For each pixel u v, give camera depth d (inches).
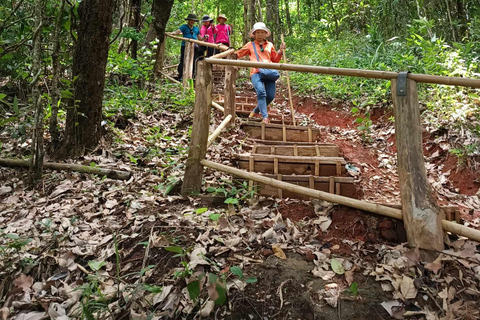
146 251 73.4
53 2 128.7
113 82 199.2
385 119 173.5
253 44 153.3
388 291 63.3
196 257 70.0
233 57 152.9
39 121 106.0
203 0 585.6
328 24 346.6
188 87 204.1
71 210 93.4
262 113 155.6
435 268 65.0
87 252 76.7
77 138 124.4
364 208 78.0
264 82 158.4
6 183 107.7
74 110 120.7
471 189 117.4
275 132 152.0
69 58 134.1
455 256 67.2
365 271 67.6
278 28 417.7
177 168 116.8
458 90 150.2
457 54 158.2
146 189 104.0
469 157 123.6
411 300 61.1
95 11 116.8
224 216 87.3
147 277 68.5
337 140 161.8
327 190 99.2
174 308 61.1
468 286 63.0
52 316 61.9
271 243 76.4
